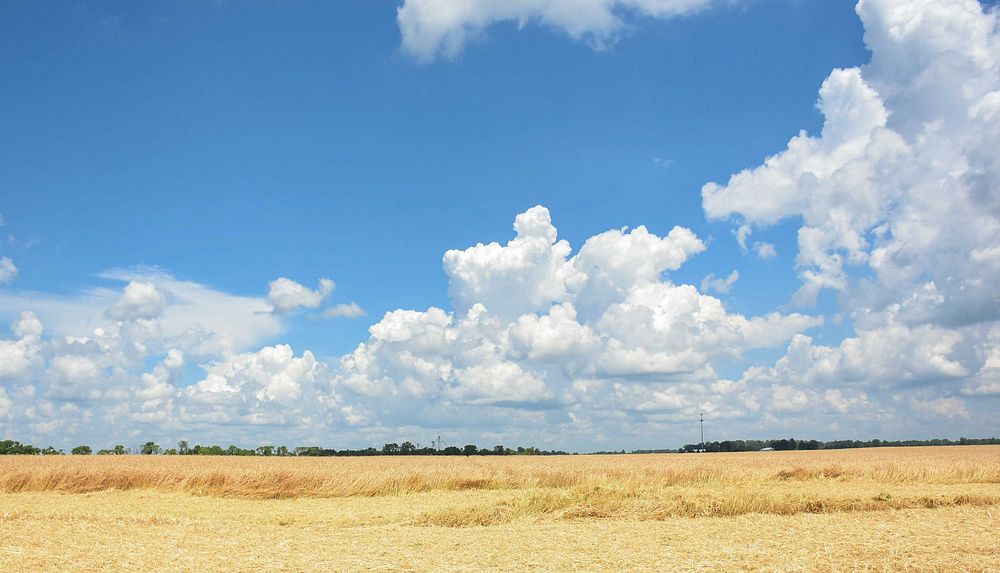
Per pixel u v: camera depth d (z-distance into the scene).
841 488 30.69
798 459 65.12
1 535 16.55
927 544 15.42
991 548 14.78
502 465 50.03
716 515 22.00
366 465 50.31
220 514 23.58
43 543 15.60
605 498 23.73
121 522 19.47
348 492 31.52
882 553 14.35
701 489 27.31
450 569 13.35
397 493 31.98
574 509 21.94
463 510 22.09
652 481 33.91
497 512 21.95
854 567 13.01
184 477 32.81
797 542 15.96
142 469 36.94
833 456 79.50
